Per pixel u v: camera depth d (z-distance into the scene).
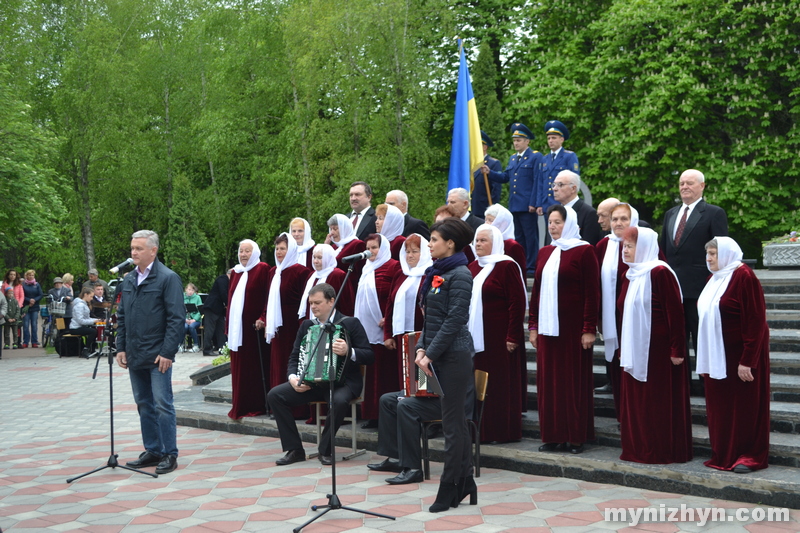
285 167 26.61
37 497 6.20
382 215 8.24
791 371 7.52
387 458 6.91
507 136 23.48
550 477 6.52
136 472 6.96
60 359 17.52
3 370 15.41
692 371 7.89
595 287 6.54
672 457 6.09
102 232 31.77
